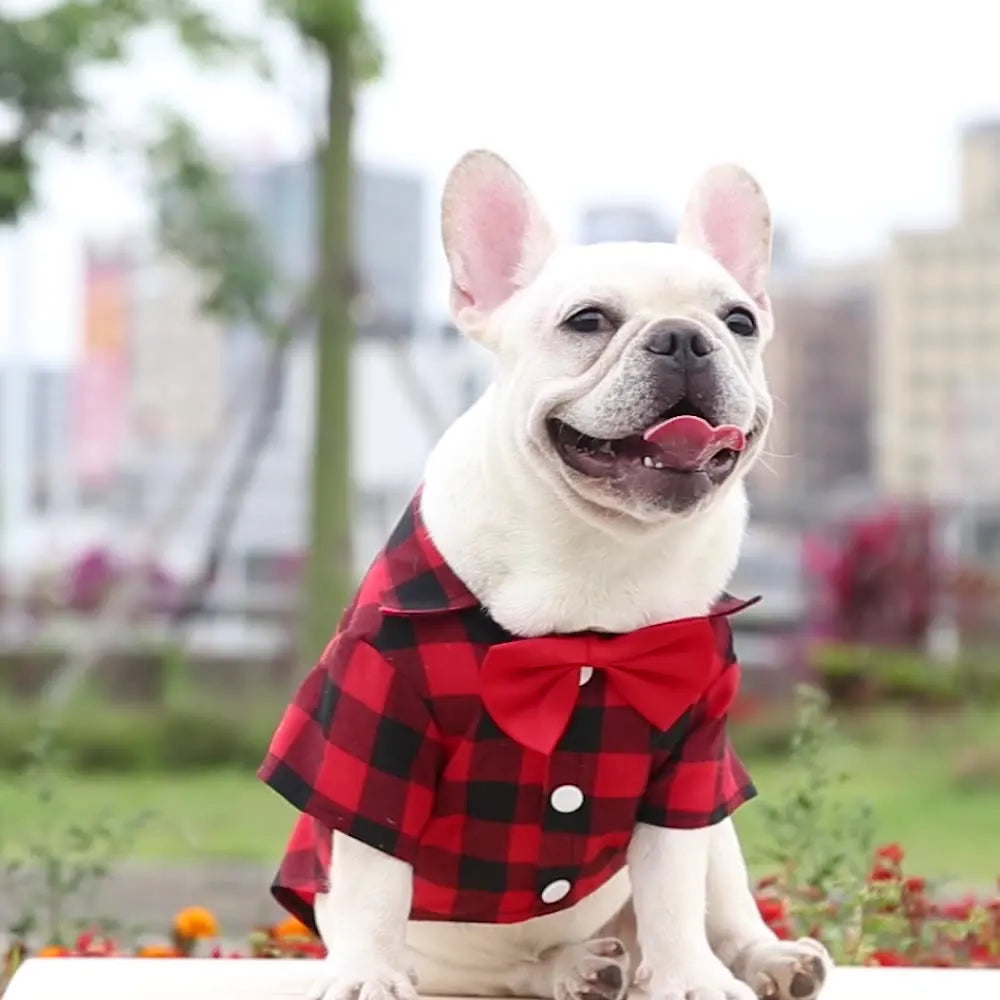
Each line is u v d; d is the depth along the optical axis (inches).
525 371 122.3
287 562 764.0
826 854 190.5
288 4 477.7
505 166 134.1
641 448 118.0
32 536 1152.8
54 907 195.6
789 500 1123.9
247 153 715.4
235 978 146.8
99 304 1173.7
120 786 466.9
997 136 1381.6
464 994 142.6
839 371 1391.5
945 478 1190.9
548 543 122.4
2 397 1179.9
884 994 145.9
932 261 1289.4
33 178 479.2
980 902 222.1
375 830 123.1
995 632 675.4
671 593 124.5
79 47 470.9
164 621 660.1
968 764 495.5
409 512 130.3
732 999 123.3
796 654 631.8
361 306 518.3
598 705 123.5
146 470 1074.1
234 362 1154.0
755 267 137.5
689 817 126.9
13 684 586.6
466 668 122.3
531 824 125.3
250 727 518.6
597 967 129.8
